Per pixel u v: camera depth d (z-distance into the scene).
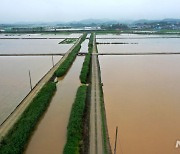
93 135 36.12
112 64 86.56
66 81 66.12
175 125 39.16
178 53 109.88
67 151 31.09
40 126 40.03
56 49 125.31
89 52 109.12
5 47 138.88
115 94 53.56
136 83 61.94
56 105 48.50
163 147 33.38
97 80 64.31
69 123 38.56
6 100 50.66
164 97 51.44
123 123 39.91
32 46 141.50
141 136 36.03
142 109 45.22
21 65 86.31
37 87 58.69
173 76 69.00
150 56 103.81
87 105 46.41
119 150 32.72
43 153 32.81
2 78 68.06
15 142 33.06
